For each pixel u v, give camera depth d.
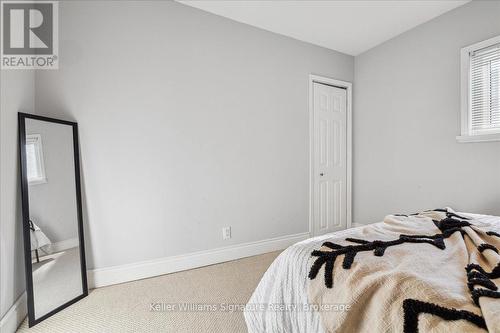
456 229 1.20
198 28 2.35
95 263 1.99
